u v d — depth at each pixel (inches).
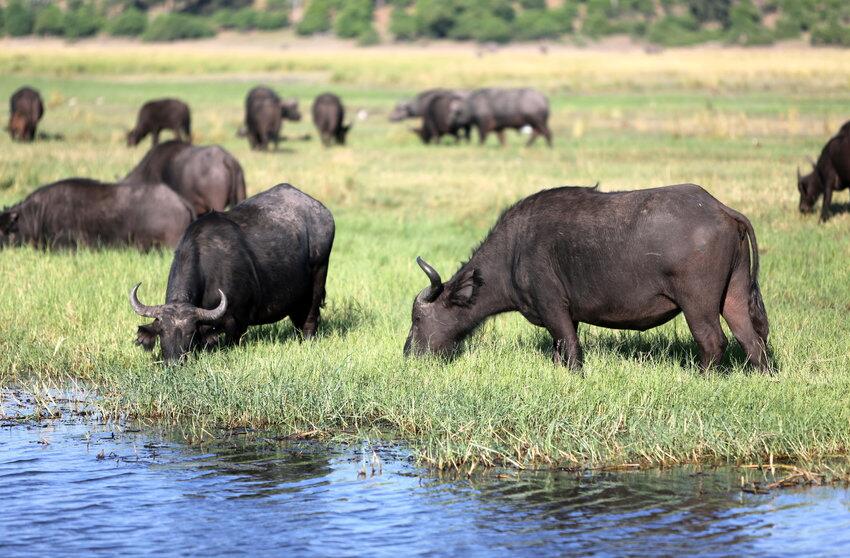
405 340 1633.9
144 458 1234.6
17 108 4466.0
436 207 3048.7
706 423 1237.1
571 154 4434.1
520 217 1448.1
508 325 1756.9
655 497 1094.4
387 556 959.6
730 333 1616.6
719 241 1310.3
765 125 5359.3
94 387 1509.6
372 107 7175.2
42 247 2368.4
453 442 1240.8
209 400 1378.0
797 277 2054.6
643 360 1502.2
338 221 2787.9
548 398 1328.7
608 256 1355.8
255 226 1601.9
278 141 5147.6
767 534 996.6
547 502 1086.4
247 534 1013.2
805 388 1338.6
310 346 1609.3
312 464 1212.5
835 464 1172.5
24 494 1117.1
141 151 4217.5
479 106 5147.6
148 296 1907.0
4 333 1697.8
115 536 1009.5
